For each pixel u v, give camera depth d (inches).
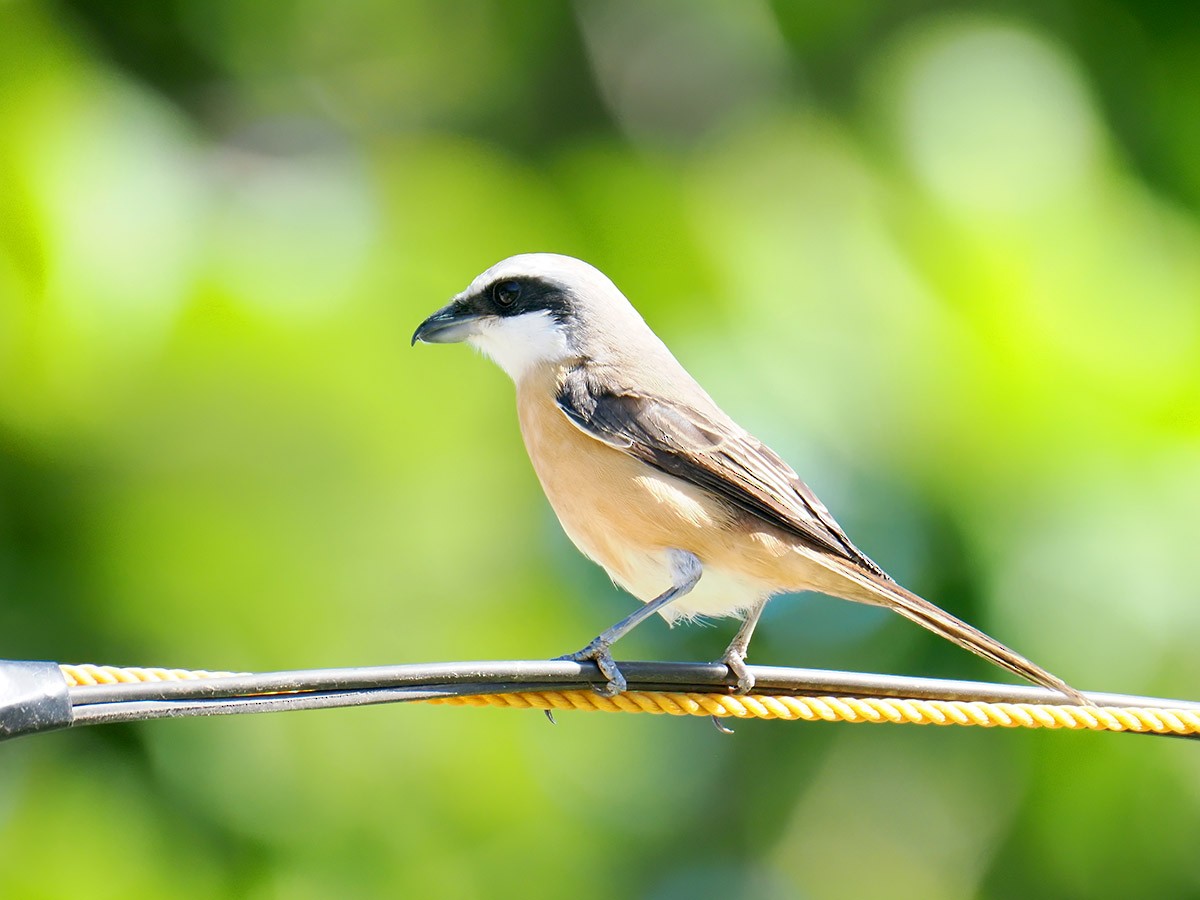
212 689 246.8
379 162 479.5
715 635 492.1
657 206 481.7
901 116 492.4
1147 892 469.7
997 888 488.7
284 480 416.2
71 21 474.6
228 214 438.0
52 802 412.8
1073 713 291.7
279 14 559.8
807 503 349.1
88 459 414.0
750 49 562.6
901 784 530.9
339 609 417.4
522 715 438.9
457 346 441.7
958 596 438.3
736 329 454.3
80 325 399.5
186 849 416.2
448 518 431.2
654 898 488.7
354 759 422.9
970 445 434.0
